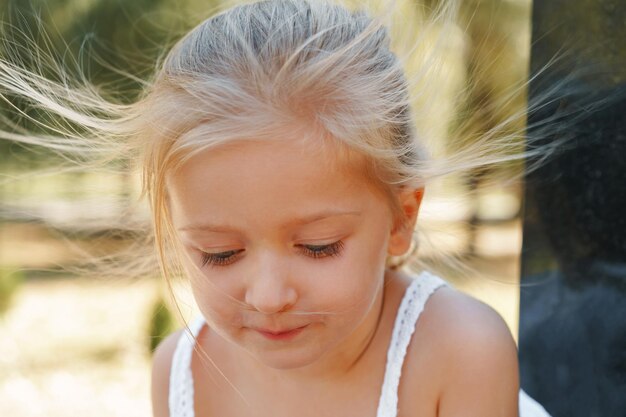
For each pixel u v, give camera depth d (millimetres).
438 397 1338
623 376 1276
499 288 4098
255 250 1076
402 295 1401
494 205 6703
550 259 1459
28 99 1526
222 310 1127
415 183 1252
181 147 1076
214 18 1256
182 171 1088
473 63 2074
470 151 1357
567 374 1422
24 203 2676
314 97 1085
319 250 1090
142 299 5773
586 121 1344
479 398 1309
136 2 4117
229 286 1109
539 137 1416
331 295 1089
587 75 1338
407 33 1410
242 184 1045
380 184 1139
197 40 1212
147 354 4668
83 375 4531
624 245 1268
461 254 2025
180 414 1525
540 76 1437
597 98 1318
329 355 1352
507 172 1748
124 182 1703
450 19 1453
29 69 1656
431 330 1353
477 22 3824
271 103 1075
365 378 1374
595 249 1342
